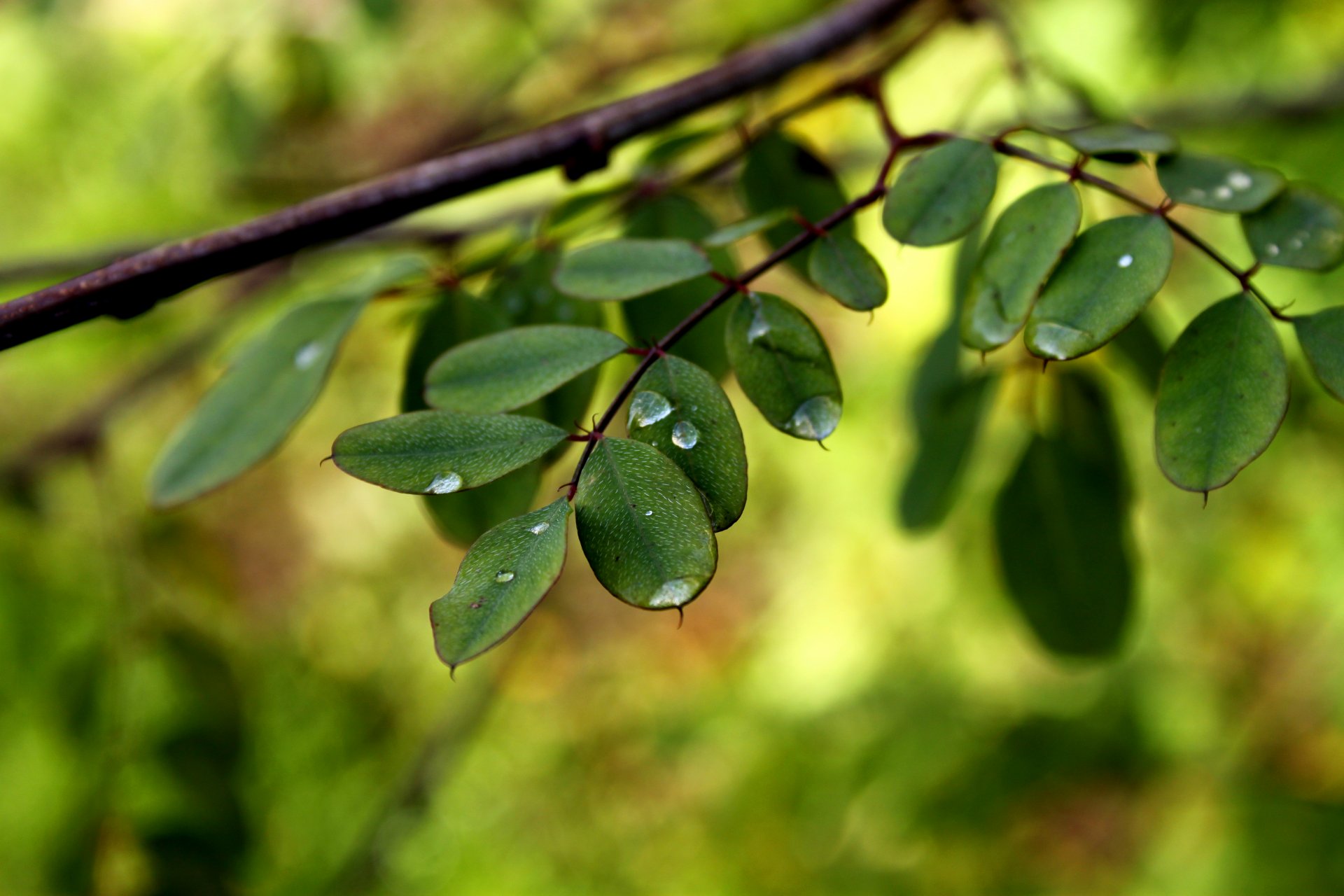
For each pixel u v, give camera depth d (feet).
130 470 3.50
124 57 3.18
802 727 3.94
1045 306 1.43
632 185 1.64
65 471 2.62
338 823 4.49
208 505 6.84
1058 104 2.85
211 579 2.58
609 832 5.21
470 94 3.84
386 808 3.74
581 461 1.38
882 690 3.77
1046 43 3.45
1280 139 2.92
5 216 3.32
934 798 3.44
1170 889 3.26
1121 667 3.60
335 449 1.39
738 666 5.00
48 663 2.40
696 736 4.41
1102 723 3.49
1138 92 3.33
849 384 3.84
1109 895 3.70
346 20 2.70
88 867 2.10
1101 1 3.45
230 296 2.54
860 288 1.47
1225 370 1.43
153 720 2.20
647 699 5.89
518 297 1.60
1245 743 3.53
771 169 1.65
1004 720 3.53
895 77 3.22
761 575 6.29
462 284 1.64
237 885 2.18
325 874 4.31
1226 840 3.17
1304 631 3.90
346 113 3.18
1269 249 1.45
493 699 3.84
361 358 5.70
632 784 5.39
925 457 1.78
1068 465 1.74
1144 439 3.55
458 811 5.39
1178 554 3.98
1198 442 1.42
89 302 1.46
